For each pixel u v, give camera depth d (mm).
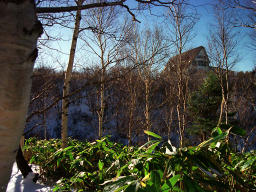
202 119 11023
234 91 11141
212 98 11117
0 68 642
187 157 797
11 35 648
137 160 954
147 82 9039
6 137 686
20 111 702
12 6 650
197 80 13266
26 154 4797
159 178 709
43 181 3205
